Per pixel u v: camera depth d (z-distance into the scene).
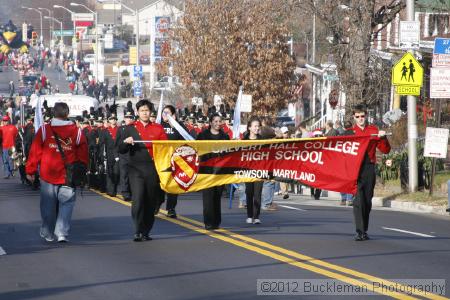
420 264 15.83
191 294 13.35
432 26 47.44
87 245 18.28
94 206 26.89
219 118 20.53
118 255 16.94
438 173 33.06
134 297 13.22
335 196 34.72
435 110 42.06
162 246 18.00
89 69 146.00
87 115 37.19
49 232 18.67
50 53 173.12
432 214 27.05
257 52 57.09
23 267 15.77
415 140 31.31
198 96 58.22
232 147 19.06
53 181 18.39
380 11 40.19
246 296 13.16
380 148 18.81
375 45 50.59
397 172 34.66
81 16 180.00
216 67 57.25
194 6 57.84
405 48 30.16
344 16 40.59
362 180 18.78
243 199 26.45
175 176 18.91
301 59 70.44
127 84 121.00
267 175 19.08
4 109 83.69
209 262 16.03
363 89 39.84
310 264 15.70
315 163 18.89
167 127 24.08
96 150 33.78
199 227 21.02
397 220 24.22
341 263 15.83
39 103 25.23
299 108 66.19
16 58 166.50
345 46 39.94
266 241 18.58
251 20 57.31
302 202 30.95
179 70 58.22
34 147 18.33
